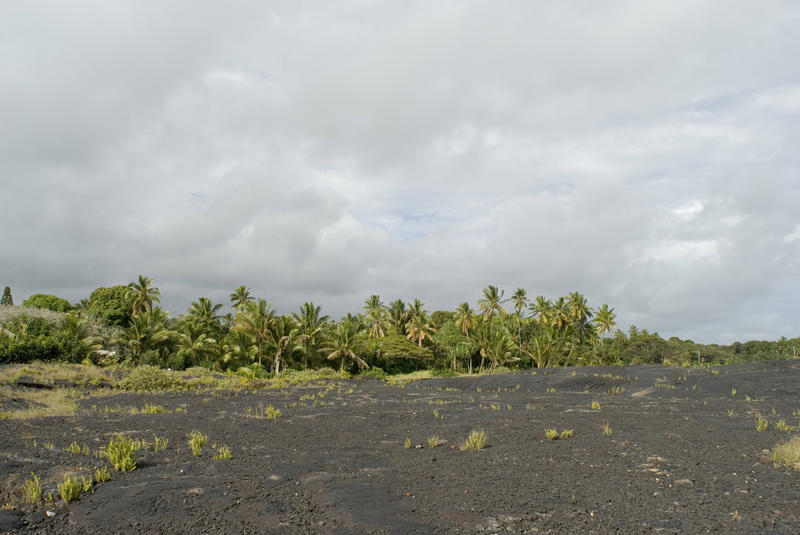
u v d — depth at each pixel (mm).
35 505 5898
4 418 13320
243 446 10188
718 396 18969
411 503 6242
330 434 11805
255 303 49875
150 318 44344
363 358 56875
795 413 13695
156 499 6137
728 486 6637
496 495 6574
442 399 19969
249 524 5406
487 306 70438
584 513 5816
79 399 19094
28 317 39938
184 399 19625
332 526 5359
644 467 7863
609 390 22984
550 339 59719
